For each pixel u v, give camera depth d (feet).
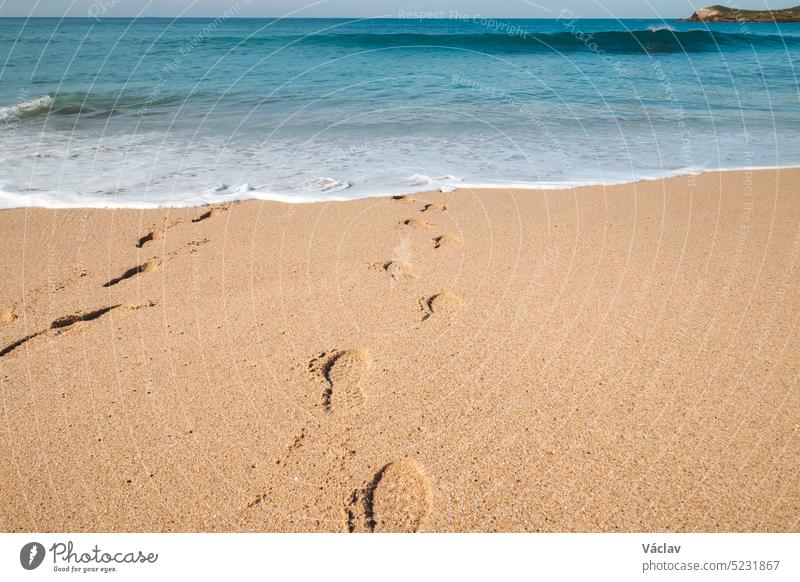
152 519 6.95
